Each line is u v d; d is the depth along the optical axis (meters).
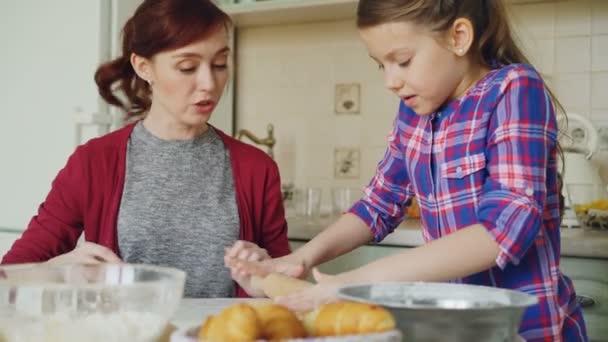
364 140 2.45
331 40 2.49
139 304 0.65
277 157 2.57
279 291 0.88
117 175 1.37
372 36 1.00
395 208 1.25
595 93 2.16
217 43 1.27
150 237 1.34
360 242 1.22
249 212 1.41
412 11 0.96
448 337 0.62
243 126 2.62
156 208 1.36
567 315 1.08
